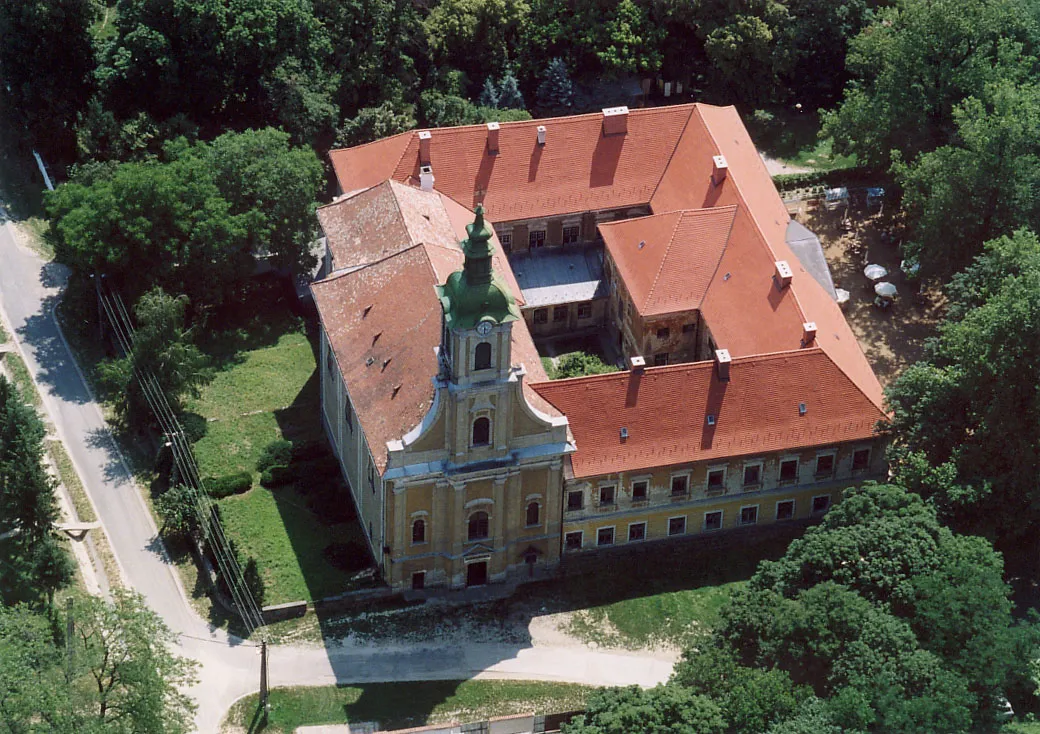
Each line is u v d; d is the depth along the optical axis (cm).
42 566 13688
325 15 19038
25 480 13612
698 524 14312
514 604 13750
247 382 16062
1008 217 15875
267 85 18275
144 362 15112
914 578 12362
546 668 13250
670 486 14000
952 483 13325
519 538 13812
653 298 15300
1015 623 13225
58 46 18412
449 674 13175
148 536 14512
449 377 12725
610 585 13925
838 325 15062
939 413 13750
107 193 15962
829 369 14162
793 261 15225
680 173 16388
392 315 13938
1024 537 13900
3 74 18875
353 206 15338
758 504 14325
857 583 12519
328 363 14812
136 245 16062
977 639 11981
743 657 12362
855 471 14362
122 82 18238
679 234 15425
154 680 11825
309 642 13425
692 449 13838
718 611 13312
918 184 16550
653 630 13562
